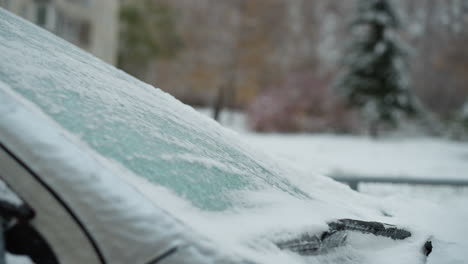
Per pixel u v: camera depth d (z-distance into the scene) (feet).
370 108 112.78
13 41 8.67
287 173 10.22
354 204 10.50
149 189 6.70
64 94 7.62
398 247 8.91
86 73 8.88
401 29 115.44
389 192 20.62
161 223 6.14
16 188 6.14
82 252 5.98
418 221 10.59
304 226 7.55
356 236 8.60
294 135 118.21
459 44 178.60
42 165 6.20
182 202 6.85
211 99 171.53
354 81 113.80
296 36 172.45
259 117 126.11
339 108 127.75
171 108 9.70
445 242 9.87
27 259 6.01
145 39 135.54
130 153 7.18
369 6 113.29
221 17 164.35
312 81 129.39
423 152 85.30
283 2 166.61
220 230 6.62
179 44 150.30
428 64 177.37
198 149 8.39
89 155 6.59
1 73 7.39
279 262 6.54
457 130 120.26
